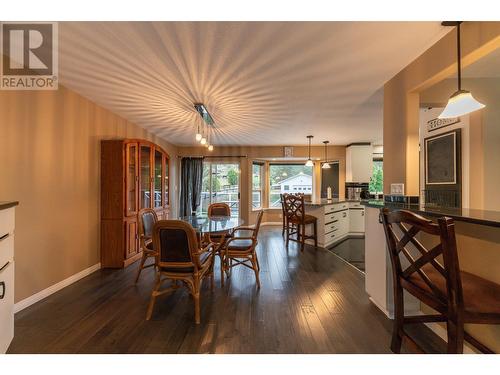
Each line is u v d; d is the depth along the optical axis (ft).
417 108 7.19
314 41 5.91
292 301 7.84
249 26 5.33
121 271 10.50
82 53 6.52
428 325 6.33
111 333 6.07
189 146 21.38
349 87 8.73
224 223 10.07
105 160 10.87
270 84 8.41
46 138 8.09
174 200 20.47
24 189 7.35
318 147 21.25
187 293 8.41
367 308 7.37
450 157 9.38
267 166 23.98
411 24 5.27
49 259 8.22
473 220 4.10
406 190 7.30
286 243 15.17
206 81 8.15
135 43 6.03
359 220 18.33
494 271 4.57
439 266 3.77
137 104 10.46
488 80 8.27
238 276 10.09
